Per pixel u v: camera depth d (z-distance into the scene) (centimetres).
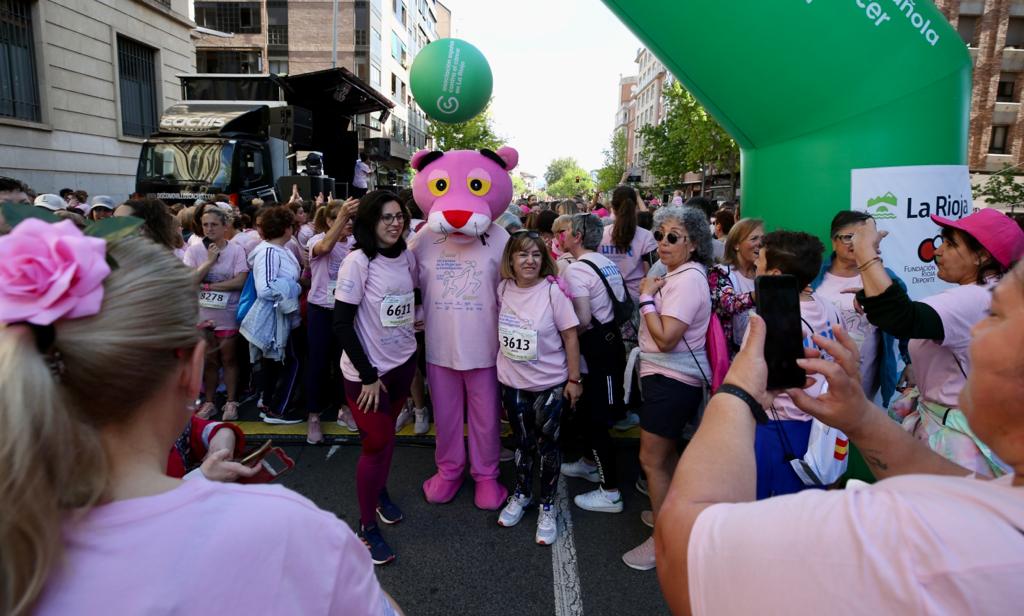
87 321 72
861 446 116
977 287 212
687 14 324
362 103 1376
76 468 70
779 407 231
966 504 66
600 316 337
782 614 71
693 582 81
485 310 328
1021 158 2391
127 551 71
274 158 1118
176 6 1653
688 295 264
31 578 66
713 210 758
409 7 4478
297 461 394
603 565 289
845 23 308
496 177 326
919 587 62
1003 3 2339
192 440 163
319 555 82
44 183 1231
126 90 1491
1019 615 58
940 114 320
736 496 91
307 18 3453
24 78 1196
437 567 287
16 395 65
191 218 515
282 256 433
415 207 548
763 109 336
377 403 281
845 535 68
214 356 458
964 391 79
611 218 572
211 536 75
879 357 298
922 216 322
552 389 306
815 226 333
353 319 287
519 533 316
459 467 350
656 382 280
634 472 390
